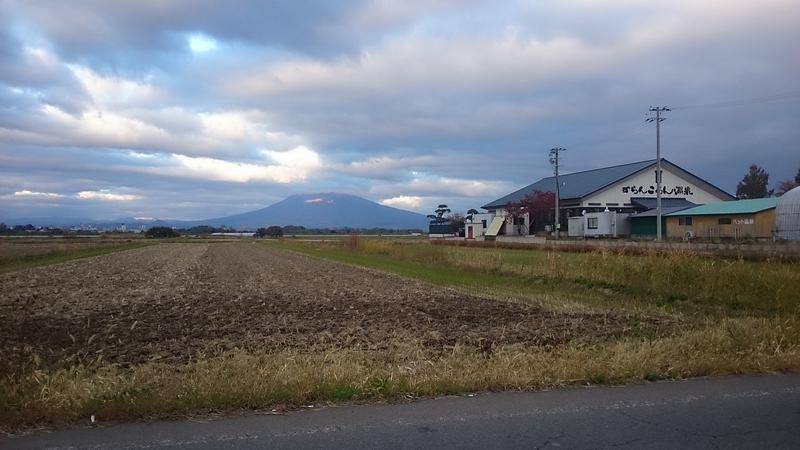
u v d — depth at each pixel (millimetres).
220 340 11086
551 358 8211
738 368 7680
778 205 46750
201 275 28641
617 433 5312
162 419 5691
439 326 12828
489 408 6047
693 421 5660
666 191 79250
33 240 84750
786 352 8430
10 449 4879
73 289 21812
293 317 14500
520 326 12695
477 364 7906
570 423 5578
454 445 4992
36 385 6648
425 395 6547
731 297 15516
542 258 30312
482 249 46125
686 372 7477
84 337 11570
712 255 23312
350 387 6531
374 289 21469
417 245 47719
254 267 34531
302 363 7891
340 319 14125
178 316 14773
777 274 15031
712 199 80500
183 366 8344
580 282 21078
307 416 5777
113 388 6523
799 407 6121
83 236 110750
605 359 7949
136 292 20750
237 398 6105
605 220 69375
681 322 13109
